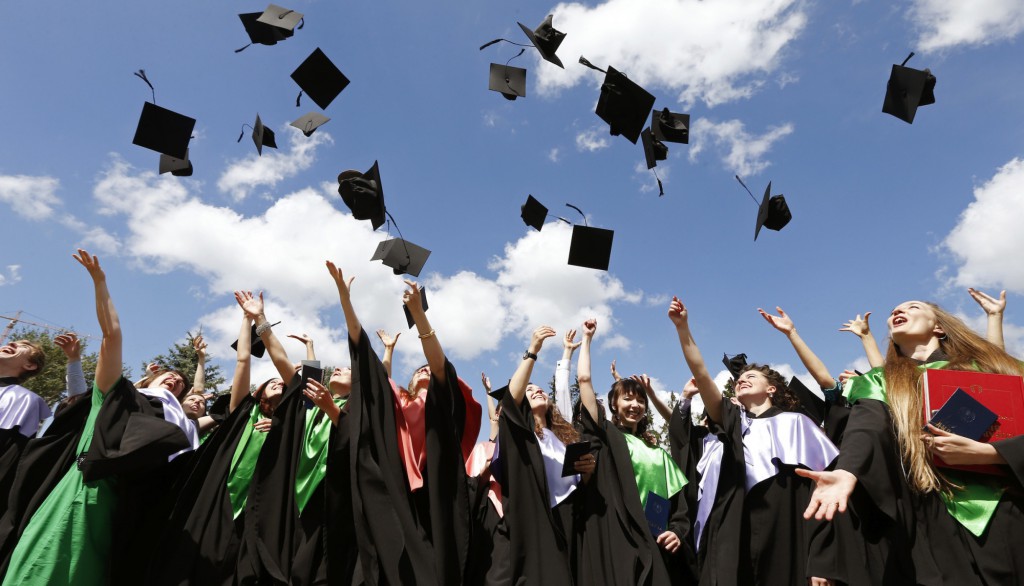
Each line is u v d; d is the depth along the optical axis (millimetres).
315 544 3928
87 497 3525
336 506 3770
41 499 3572
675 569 3975
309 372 3947
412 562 3414
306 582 3775
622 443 4121
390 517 3480
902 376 2646
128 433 3549
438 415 3801
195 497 3938
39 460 3701
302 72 4785
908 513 2385
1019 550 2201
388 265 4441
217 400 5004
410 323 4160
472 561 3789
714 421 3930
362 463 3568
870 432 2451
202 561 3758
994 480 2330
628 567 3580
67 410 3852
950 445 2277
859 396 2854
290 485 3980
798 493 3467
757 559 3367
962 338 2830
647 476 4164
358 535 3451
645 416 4672
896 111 4168
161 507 3910
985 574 2219
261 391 4812
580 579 3754
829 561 3062
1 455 3971
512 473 3734
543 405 4422
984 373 2467
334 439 3848
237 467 4441
